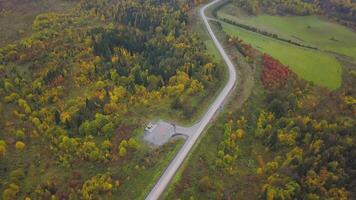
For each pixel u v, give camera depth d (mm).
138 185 141125
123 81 194375
